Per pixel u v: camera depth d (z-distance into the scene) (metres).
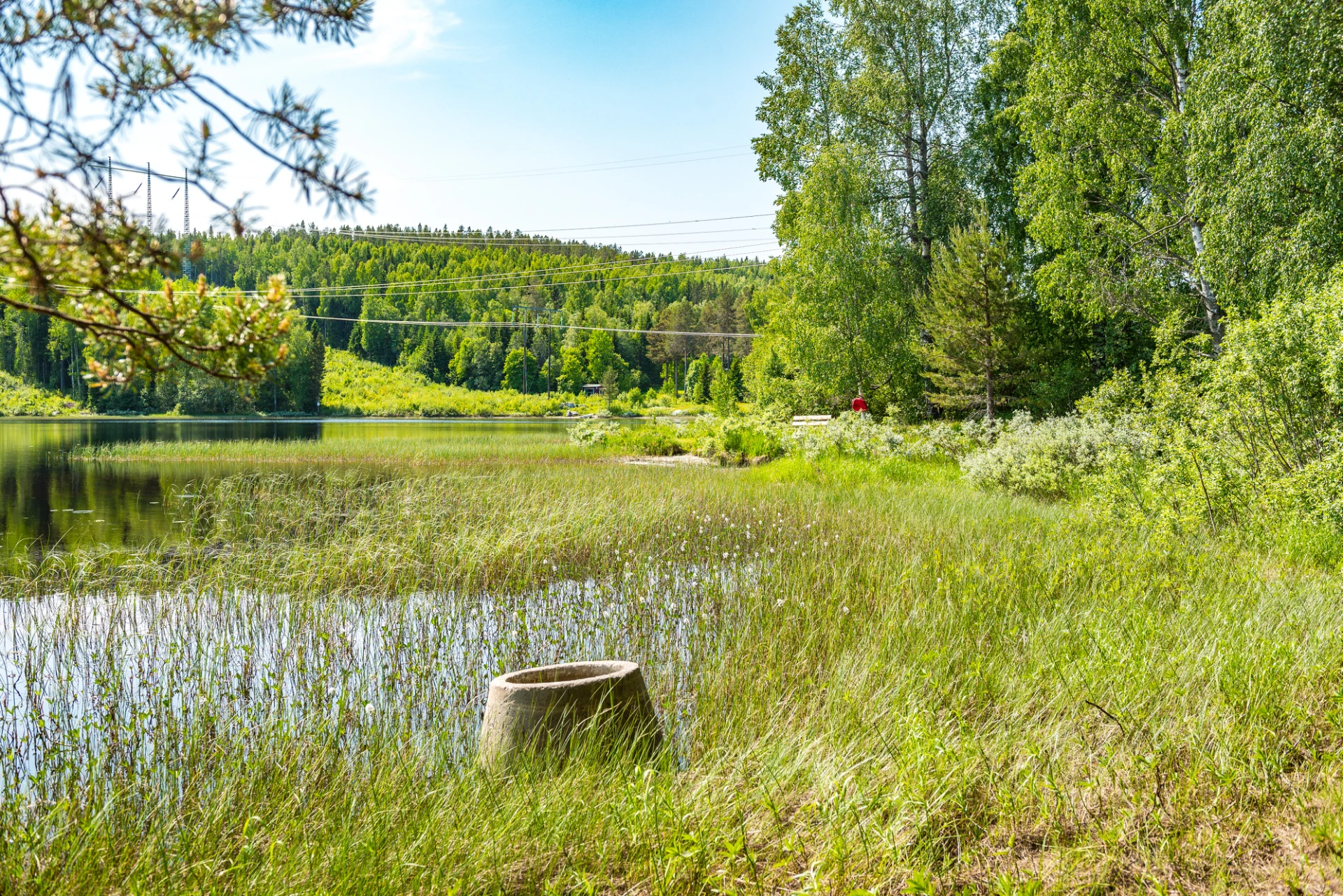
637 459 28.27
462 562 10.14
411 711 5.48
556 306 161.12
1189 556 8.27
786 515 13.20
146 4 2.12
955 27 31.80
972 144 31.73
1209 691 4.46
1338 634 5.34
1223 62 17.34
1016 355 28.64
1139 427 14.98
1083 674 4.88
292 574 9.48
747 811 3.65
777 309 37.62
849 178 30.78
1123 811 3.34
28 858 3.57
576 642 7.05
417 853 3.37
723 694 5.44
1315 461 9.76
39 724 5.04
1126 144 22.08
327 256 157.88
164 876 3.38
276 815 3.92
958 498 14.66
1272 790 3.47
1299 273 15.10
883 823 3.39
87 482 20.97
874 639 6.14
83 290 2.06
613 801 3.64
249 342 2.26
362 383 114.19
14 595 8.72
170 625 7.61
